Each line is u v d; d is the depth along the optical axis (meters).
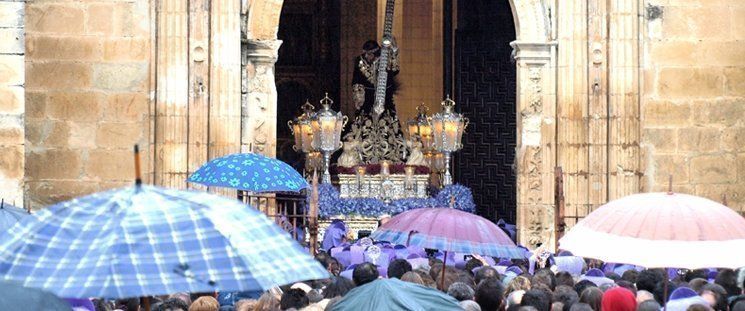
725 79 33.09
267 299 15.23
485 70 40.69
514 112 40.16
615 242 15.86
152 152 31.52
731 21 33.03
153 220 10.52
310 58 47.66
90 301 15.26
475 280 19.45
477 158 40.72
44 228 10.45
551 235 33.06
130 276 10.09
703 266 15.41
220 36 31.59
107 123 31.64
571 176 32.66
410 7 45.81
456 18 44.22
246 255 10.57
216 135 31.59
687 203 16.12
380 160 39.62
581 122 32.66
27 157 31.58
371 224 36.00
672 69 33.00
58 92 31.62
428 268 22.64
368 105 41.34
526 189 33.06
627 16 32.53
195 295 18.80
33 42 31.58
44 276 10.05
